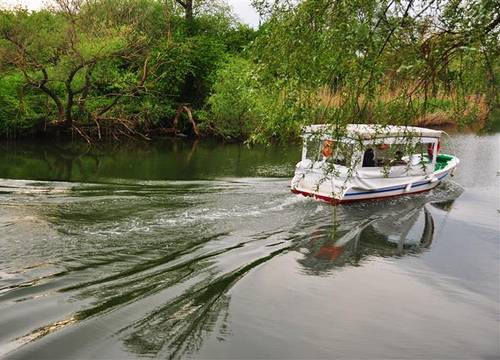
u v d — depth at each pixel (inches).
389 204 541.0
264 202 505.0
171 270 323.9
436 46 215.6
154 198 506.9
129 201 489.7
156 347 236.1
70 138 1008.2
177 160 818.2
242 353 238.2
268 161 831.1
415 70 217.2
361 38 216.4
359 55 218.2
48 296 277.1
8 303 266.7
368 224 462.9
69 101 937.5
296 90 246.4
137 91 1029.2
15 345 228.7
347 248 398.9
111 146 954.1
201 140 1096.8
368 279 340.5
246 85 278.2
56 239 370.3
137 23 1069.1
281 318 274.4
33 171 668.7
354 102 221.9
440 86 228.1
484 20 193.2
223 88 1074.1
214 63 1186.0
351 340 259.8
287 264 351.6
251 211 473.1
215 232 407.8
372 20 215.9
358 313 289.4
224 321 264.7
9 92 929.5
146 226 411.8
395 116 229.5
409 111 229.8
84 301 273.3
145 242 374.6
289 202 508.7
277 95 256.8
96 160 789.9
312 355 242.5
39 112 979.3
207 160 826.8
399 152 354.0
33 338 234.7
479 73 217.3
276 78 257.8
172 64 1136.8
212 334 251.4
